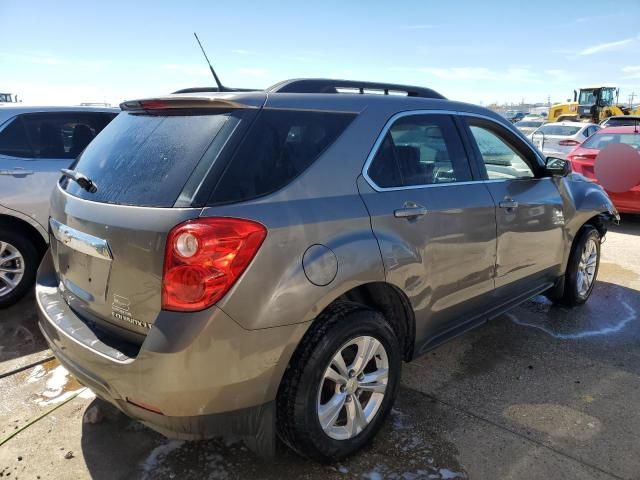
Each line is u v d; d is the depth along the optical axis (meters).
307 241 2.27
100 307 2.37
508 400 3.17
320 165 2.46
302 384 2.29
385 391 2.70
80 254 2.47
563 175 3.95
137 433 2.82
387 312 2.87
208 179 2.13
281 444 2.73
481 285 3.35
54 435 2.80
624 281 5.50
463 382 3.38
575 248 4.48
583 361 3.70
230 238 2.05
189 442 2.74
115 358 2.15
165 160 2.29
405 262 2.69
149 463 2.59
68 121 4.97
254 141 2.28
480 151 3.47
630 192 7.96
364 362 2.55
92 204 2.39
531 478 2.49
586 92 30.92
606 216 4.83
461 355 3.78
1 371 3.47
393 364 2.70
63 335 2.39
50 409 3.04
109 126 2.91
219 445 2.72
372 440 2.75
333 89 2.87
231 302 2.05
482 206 3.25
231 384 2.11
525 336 4.10
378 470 2.54
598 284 5.39
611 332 4.19
